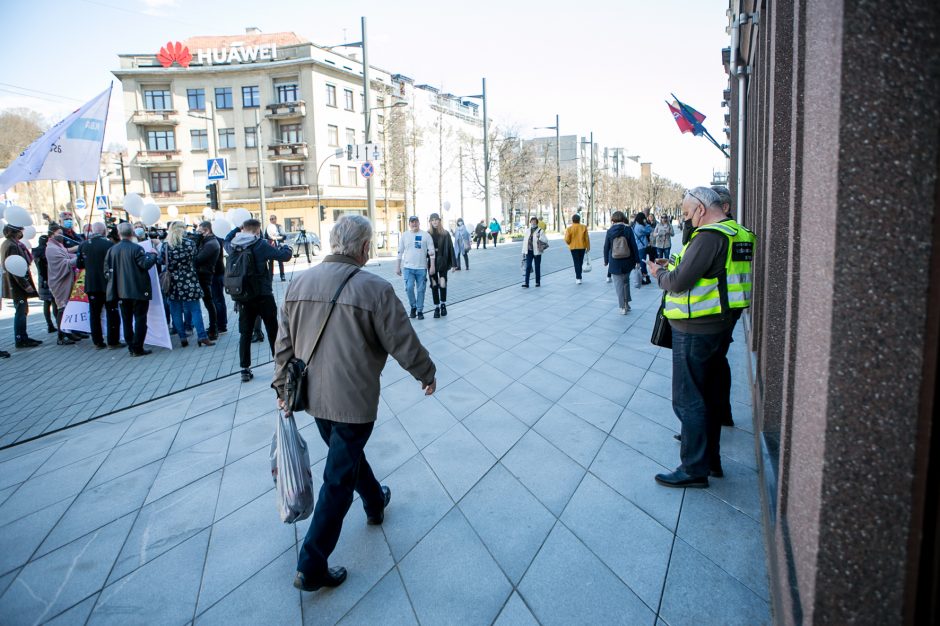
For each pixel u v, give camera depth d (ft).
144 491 12.57
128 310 26.84
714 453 11.41
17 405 19.56
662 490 11.09
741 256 10.54
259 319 28.60
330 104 144.25
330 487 8.57
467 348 24.34
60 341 30.17
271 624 8.11
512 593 8.40
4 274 29.48
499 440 14.06
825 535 3.97
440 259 32.37
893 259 3.59
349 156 119.24
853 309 3.73
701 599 7.97
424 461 13.08
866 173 3.61
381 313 8.59
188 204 145.28
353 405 8.57
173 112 143.13
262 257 20.57
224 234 29.22
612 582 8.47
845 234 3.71
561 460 12.73
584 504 10.75
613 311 32.14
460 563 9.21
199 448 14.94
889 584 3.82
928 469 3.58
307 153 141.08
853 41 3.60
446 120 187.83
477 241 109.19
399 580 8.88
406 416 16.14
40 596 9.02
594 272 55.26
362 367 8.63
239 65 140.26
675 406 11.30
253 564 9.64
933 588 3.57
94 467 14.01
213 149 144.66
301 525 10.90
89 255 27.91
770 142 10.13
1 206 34.30
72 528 11.09
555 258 77.71
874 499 3.79
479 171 180.96
